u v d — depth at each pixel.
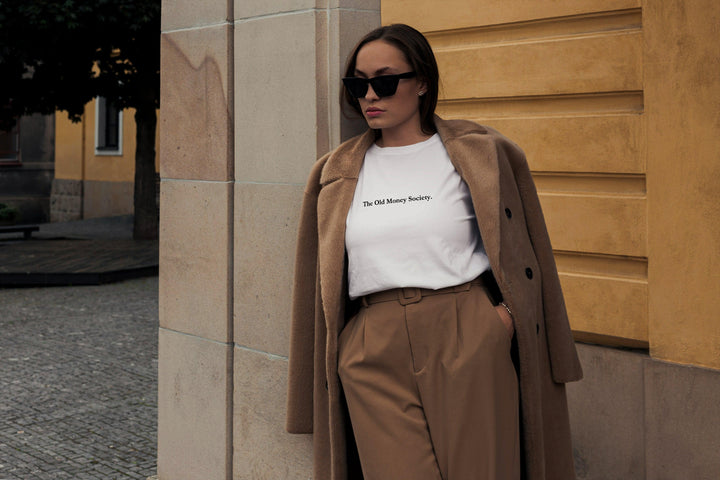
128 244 14.30
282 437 3.16
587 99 3.74
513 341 2.33
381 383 2.25
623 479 3.64
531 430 2.29
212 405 3.45
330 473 2.60
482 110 4.14
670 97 3.39
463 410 2.15
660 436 3.47
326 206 2.39
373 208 2.30
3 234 17.22
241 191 3.25
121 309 8.84
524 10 3.90
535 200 2.42
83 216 21.33
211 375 3.44
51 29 11.77
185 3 3.45
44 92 13.65
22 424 5.04
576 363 2.49
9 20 11.59
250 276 3.24
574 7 3.72
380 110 2.29
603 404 3.70
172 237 3.59
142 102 14.35
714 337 3.29
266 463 3.24
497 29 4.04
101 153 20.91
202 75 3.38
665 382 3.44
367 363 2.27
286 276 3.09
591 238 3.71
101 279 10.67
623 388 3.62
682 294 3.38
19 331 7.75
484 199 2.23
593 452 3.75
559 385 2.51
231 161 3.30
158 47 13.26
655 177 3.46
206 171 3.39
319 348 2.57
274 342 3.15
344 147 2.42
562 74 3.78
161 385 3.71
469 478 2.16
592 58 3.68
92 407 5.38
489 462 2.14
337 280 2.36
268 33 3.09
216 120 3.33
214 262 3.38
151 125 14.86
